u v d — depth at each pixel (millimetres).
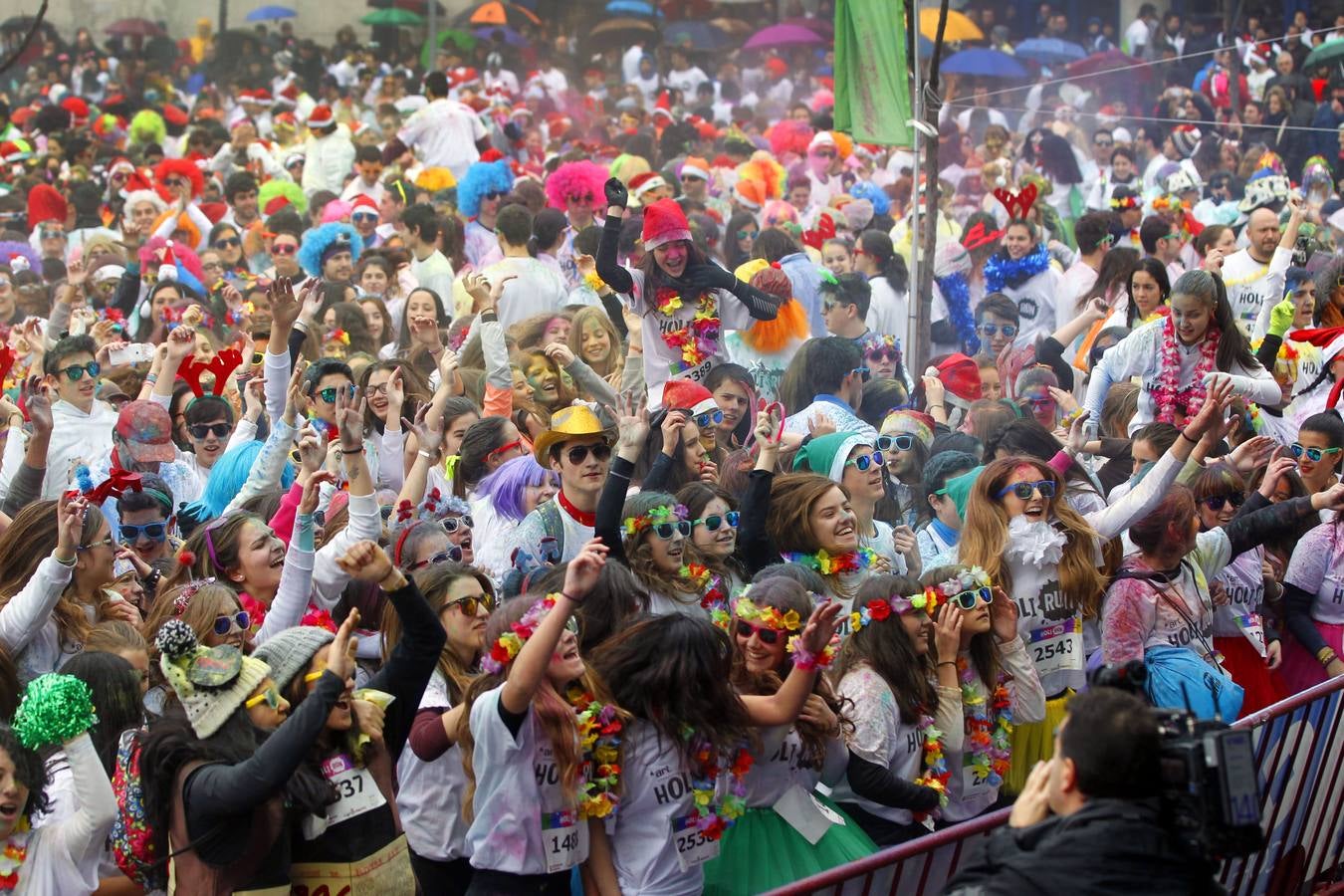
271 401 9711
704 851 6043
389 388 9734
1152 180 18984
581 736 5809
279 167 22641
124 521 8000
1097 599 7824
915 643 6750
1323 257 13742
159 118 27438
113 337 12312
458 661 6484
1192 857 4281
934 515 9094
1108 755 4316
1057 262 15469
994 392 12062
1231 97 19359
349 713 5660
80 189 18719
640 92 30688
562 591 5730
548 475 8562
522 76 33812
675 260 10750
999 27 23422
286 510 7855
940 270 14133
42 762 5578
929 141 12672
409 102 27266
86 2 35719
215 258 15984
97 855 5668
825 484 7621
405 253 14953
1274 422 10711
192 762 5410
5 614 6773
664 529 7172
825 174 21750
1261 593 8758
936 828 6906
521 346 11398
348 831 5676
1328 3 20422
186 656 5520
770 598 6391
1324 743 7285
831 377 10336
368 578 5871
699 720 5949
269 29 37094
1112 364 10109
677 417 7977
